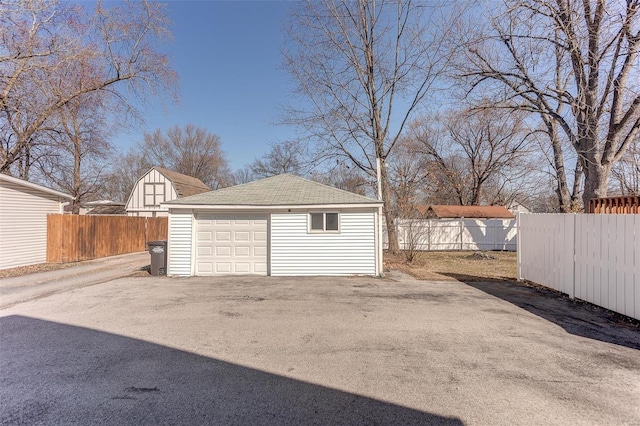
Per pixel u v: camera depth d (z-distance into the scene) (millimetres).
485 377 3443
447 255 16703
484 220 19625
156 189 30375
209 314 5777
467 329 4988
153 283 8766
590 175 10320
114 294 7395
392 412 2803
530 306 6359
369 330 4930
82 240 14297
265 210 10094
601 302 5988
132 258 15148
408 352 4102
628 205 8000
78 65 13758
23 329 4977
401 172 20578
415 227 16359
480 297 7133
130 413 2773
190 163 45938
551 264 7688
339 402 2957
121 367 3654
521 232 9125
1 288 8164
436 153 28609
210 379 3383
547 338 4613
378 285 8508
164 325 5156
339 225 9977
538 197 28734
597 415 2770
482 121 15578
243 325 5156
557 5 9461
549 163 17891
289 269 9969
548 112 11344
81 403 2926
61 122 15641
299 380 3363
